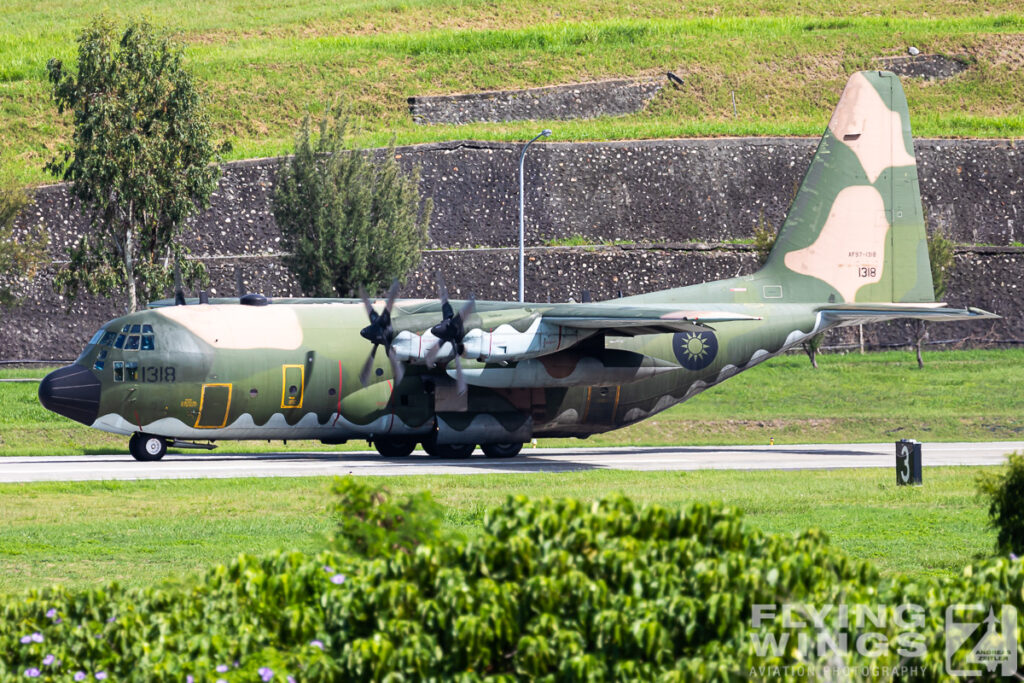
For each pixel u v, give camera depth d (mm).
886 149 132250
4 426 138750
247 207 196625
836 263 131625
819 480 96812
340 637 31531
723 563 31297
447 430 118188
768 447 142250
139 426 110625
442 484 92188
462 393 110875
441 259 197250
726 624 29828
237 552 61875
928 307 126125
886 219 132375
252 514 76000
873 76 132125
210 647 31297
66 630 32969
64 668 31859
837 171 131375
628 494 85188
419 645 30094
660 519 33281
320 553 35500
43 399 109188
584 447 144000
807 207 131375
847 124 131625
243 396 111875
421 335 109125
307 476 97438
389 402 116688
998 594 32531
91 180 140500
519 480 94938
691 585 30984
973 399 177250
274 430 114688
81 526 70688
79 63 140875
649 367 120500
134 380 109375
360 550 36875
